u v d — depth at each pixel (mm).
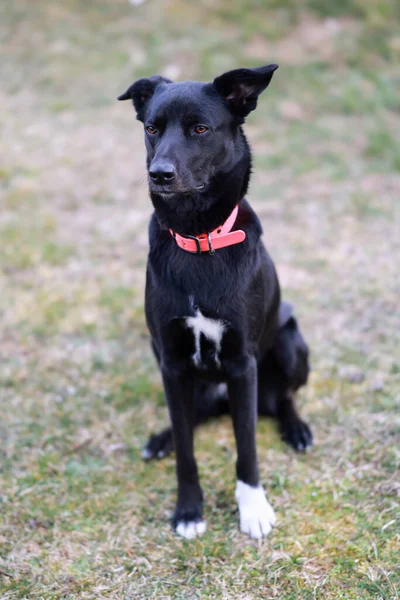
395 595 2398
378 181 6441
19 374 3887
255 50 8711
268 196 6195
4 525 2830
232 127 2732
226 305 2688
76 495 3016
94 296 4680
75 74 8602
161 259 2771
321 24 9297
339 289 4684
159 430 3469
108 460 3260
